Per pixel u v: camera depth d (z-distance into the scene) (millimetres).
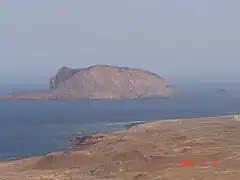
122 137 140250
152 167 86875
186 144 108812
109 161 97125
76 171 89625
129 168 88250
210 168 79125
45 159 102438
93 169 90062
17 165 103812
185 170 78562
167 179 71750
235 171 75312
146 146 107938
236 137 118688
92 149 119562
